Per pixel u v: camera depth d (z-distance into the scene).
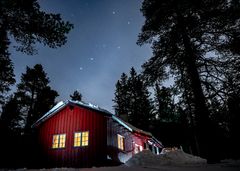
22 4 9.34
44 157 15.76
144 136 19.14
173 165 9.38
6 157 18.20
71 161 14.64
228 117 12.80
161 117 13.80
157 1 13.41
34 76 29.52
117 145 15.90
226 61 11.55
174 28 12.81
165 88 13.62
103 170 7.16
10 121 24.11
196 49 12.24
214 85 11.86
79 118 15.97
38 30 10.11
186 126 25.42
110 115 15.24
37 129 17.31
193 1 11.77
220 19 11.34
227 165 7.48
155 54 13.40
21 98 27.62
